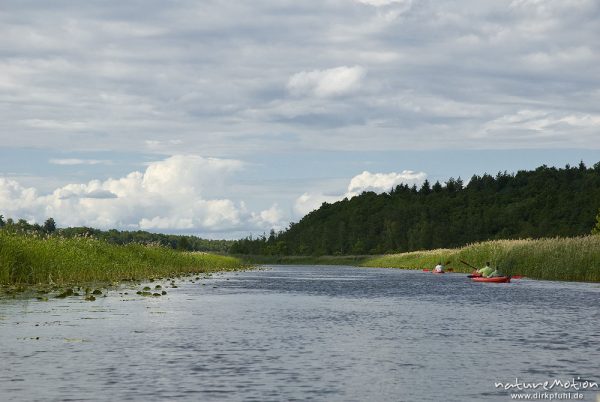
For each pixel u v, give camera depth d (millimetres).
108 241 49031
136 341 17578
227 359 15242
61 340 17500
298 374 13742
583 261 49750
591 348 17094
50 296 29188
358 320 23047
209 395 11961
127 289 35188
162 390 12273
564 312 25969
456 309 27344
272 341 17938
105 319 22031
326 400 11734
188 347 16781
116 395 11898
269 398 11797
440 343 17828
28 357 15164
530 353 16312
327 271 88188
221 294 34938
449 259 78438
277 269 104375
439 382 13172
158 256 55188
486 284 47000
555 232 181750
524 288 41281
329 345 17375
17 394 11914
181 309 26078
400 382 13141
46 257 34781
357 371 14109
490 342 18062
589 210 191625
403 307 28156
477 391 12508
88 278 39094
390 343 17781
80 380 12992
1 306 25094
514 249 57125
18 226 36469
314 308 27469
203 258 80062
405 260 107688
